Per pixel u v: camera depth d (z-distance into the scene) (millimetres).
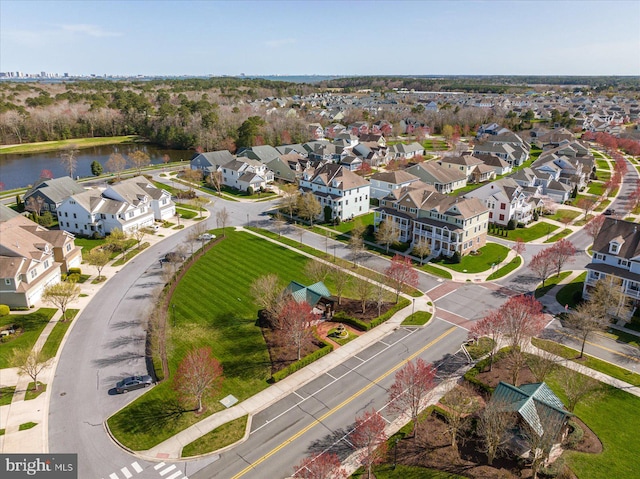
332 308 67562
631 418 46375
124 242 87500
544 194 126062
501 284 76438
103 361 54750
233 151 182375
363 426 39969
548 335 61344
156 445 42469
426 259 86188
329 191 107812
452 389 47625
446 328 63156
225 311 66438
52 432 43750
